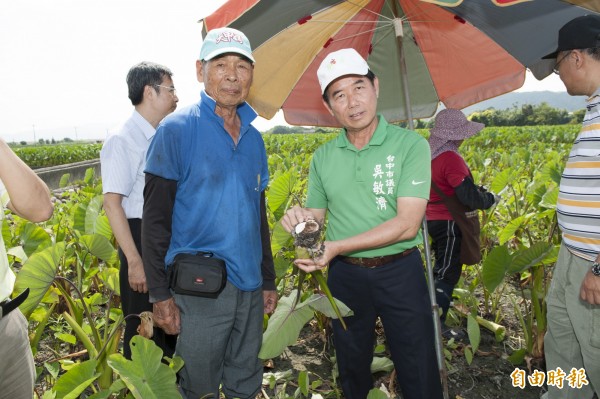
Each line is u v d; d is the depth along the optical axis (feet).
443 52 9.73
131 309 8.23
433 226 10.77
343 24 8.63
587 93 7.16
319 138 105.40
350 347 7.61
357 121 6.62
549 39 8.77
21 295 5.08
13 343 4.98
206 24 6.86
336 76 6.40
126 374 5.71
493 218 18.57
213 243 6.55
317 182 7.66
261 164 7.20
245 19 7.59
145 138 8.16
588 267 7.13
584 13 8.14
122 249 7.90
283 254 13.29
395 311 7.09
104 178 7.99
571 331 7.98
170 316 6.49
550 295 8.27
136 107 8.31
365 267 7.09
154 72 8.16
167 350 8.61
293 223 5.98
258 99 9.12
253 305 7.18
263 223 7.66
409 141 6.80
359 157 6.97
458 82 10.23
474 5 8.30
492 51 9.47
